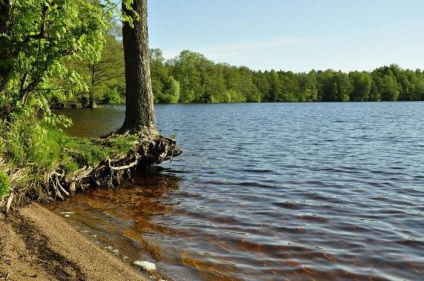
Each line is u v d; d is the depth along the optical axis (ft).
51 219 22.34
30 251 17.07
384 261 19.85
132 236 21.63
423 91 461.78
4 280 13.73
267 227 24.38
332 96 454.81
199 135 85.76
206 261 18.97
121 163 33.17
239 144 69.87
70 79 19.07
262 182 37.76
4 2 18.28
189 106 289.12
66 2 17.62
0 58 18.53
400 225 25.40
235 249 20.68
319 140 78.28
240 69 431.02
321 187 36.09
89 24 18.57
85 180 30.63
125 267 17.29
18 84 20.13
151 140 36.06
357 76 451.12
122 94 221.66
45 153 24.75
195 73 356.59
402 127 113.70
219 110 231.30
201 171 42.63
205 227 23.93
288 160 52.06
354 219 26.50
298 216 26.86
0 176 19.06
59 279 14.94
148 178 36.86
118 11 19.38
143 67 36.94
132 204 28.09
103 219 24.29
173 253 19.67
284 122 134.82
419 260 20.07
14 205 22.26
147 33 37.32
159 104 319.27
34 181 24.23
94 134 60.29
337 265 19.21
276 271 18.33
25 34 18.99
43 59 18.07
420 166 47.93
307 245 21.61
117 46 161.58
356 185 37.14
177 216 25.86
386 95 457.27
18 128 21.54
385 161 51.85
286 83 454.81
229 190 34.12
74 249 18.21
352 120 147.54
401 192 34.58
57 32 17.94
